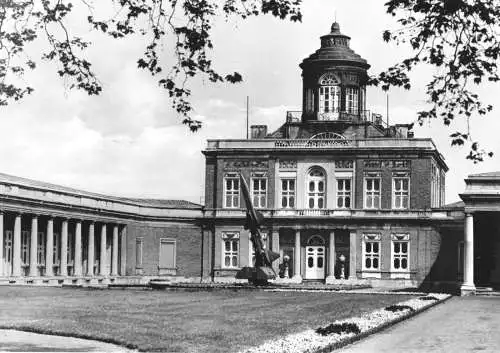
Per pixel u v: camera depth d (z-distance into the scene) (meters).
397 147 84.81
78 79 17.58
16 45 16.98
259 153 87.94
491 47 16.58
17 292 52.31
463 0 16.12
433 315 42.19
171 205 90.50
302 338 27.19
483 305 52.19
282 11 16.27
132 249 87.12
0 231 66.25
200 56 17.00
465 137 17.92
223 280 87.75
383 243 84.69
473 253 77.94
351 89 91.88
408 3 16.45
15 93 17.66
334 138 89.00
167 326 30.83
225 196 88.75
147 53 16.95
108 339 26.20
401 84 17.47
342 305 45.69
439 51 16.94
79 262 77.19
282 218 86.19
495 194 70.69
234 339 26.72
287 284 78.81
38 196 71.75
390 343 28.17
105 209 81.06
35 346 24.70
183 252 89.12
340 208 85.56
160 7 16.44
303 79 93.56
